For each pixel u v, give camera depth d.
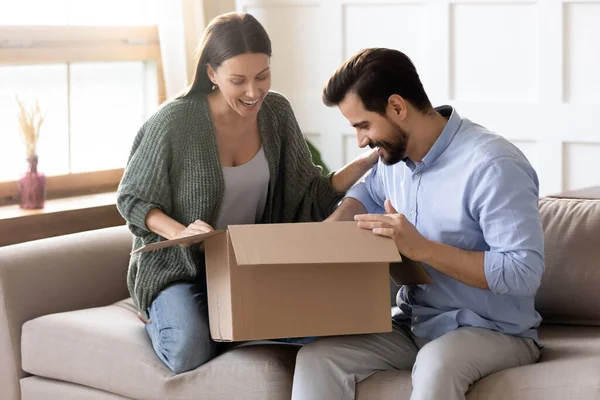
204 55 2.72
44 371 2.94
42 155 4.12
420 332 2.49
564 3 4.09
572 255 2.80
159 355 2.70
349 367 2.39
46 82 4.10
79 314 2.99
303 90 4.83
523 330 2.43
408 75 2.39
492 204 2.30
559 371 2.23
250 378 2.54
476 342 2.31
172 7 4.32
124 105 4.45
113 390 2.77
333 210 3.03
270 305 2.33
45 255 3.09
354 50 4.67
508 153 2.35
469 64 4.37
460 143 2.41
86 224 3.81
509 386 2.23
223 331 2.39
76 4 4.23
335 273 2.37
